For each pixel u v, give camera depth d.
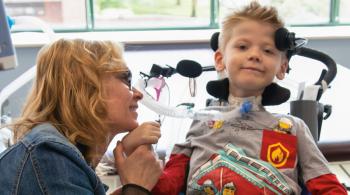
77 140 0.96
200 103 1.37
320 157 1.12
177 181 1.18
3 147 1.20
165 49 2.19
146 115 1.40
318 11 2.64
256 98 1.17
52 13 2.50
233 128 1.16
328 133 2.05
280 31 1.10
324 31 2.47
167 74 1.26
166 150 1.40
